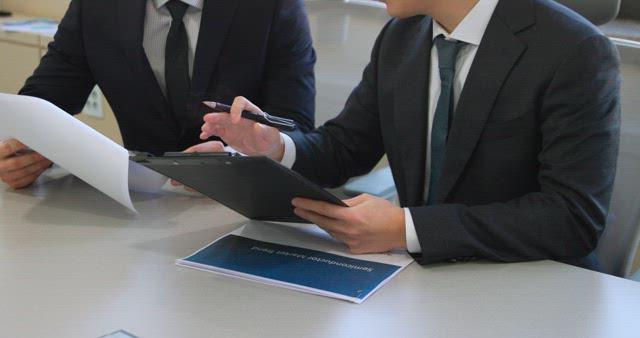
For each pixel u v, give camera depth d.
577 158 1.12
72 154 1.16
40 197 1.27
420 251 1.05
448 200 1.24
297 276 0.97
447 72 1.24
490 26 1.19
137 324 0.83
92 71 1.62
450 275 1.01
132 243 1.08
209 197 1.19
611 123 1.14
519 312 0.91
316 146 1.40
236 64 1.58
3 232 1.11
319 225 1.08
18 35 2.67
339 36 1.73
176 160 1.02
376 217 1.05
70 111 1.67
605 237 1.36
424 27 1.34
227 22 1.55
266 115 1.19
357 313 0.88
